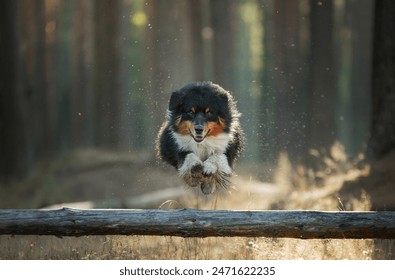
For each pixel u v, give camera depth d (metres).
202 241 9.27
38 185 20.05
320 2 24.58
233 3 34.41
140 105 35.19
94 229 7.07
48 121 31.55
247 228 7.08
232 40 30.69
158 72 28.19
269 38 32.69
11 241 9.66
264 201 12.56
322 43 26.44
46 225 7.05
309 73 26.58
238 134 9.91
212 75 29.52
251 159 26.52
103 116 29.09
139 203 13.91
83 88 34.84
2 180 21.25
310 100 26.23
